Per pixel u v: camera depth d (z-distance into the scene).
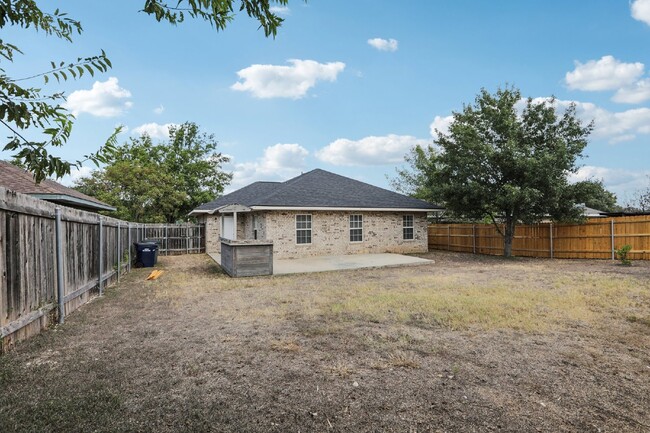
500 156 15.47
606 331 5.28
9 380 3.46
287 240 16.14
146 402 3.07
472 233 19.78
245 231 19.39
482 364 4.01
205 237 20.84
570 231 16.19
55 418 2.76
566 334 5.13
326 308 6.76
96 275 8.02
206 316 6.21
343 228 17.44
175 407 2.99
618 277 10.30
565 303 7.00
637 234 14.45
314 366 3.93
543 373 3.77
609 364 4.03
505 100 16.27
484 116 16.69
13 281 4.36
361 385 3.45
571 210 15.43
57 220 5.61
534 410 3.00
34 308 4.91
